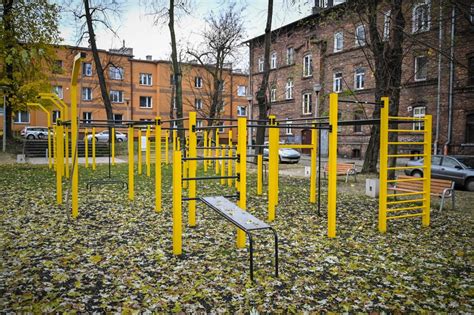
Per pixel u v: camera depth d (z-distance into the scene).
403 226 6.85
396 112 13.97
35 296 3.62
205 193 10.06
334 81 27.70
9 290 3.75
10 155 22.62
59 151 8.17
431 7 8.89
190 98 42.53
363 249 5.38
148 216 7.13
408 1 11.78
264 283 4.06
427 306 3.63
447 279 4.31
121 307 3.43
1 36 15.62
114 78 40.34
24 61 16.52
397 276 4.39
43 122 38.28
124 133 41.59
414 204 9.04
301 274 4.36
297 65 31.09
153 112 42.53
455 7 7.57
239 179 5.11
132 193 8.78
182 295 3.73
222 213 4.46
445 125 21.00
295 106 31.55
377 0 13.17
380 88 13.88
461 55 19.50
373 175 15.31
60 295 3.66
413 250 5.39
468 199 10.60
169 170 15.87
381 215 6.35
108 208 7.83
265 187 11.05
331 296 3.80
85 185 11.20
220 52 29.53
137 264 4.56
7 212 7.31
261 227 4.11
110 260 4.68
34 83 18.48
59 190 8.22
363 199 9.66
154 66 42.22
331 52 27.73
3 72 18.59
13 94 19.38
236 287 3.95
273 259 4.83
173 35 21.34
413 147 22.73
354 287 4.04
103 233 5.90
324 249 5.33
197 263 4.63
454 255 5.20
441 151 21.20
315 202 8.91
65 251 5.00
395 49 13.26
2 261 4.57
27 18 17.73
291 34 31.02
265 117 17.03
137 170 15.78
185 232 6.03
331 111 5.84
